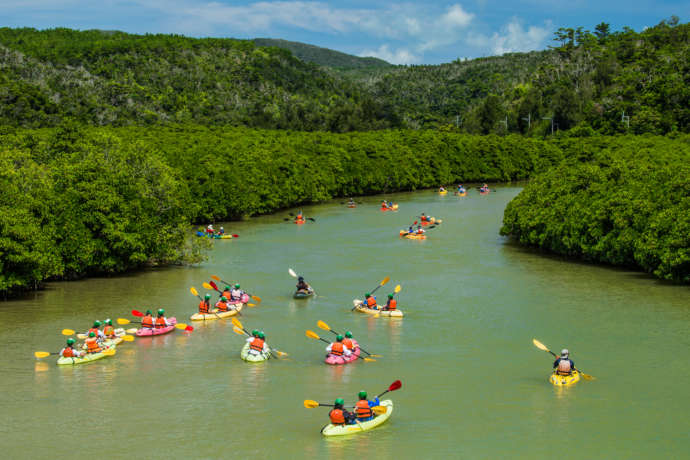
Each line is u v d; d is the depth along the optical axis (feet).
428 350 125.18
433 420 93.04
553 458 81.56
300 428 90.84
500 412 95.55
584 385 106.42
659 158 322.55
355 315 151.02
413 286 178.50
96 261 186.19
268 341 132.16
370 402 94.58
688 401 99.35
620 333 134.10
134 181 201.67
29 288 176.65
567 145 618.03
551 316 147.54
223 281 177.47
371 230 291.58
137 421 92.99
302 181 395.75
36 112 525.75
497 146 592.60
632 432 88.79
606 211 198.70
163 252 202.80
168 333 138.31
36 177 186.91
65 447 84.99
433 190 528.22
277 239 265.34
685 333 133.39
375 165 480.23
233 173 329.31
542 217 224.94
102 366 117.29
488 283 181.37
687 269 174.09
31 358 121.19
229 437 87.81
